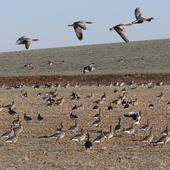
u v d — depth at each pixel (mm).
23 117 43375
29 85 94812
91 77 96312
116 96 64250
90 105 52938
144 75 96188
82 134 31062
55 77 97875
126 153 27094
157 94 65812
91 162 24766
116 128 33344
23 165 24266
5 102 58656
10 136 31141
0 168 23625
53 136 31578
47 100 55938
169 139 29906
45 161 25172
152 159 25438
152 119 40562
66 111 47375
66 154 26984
